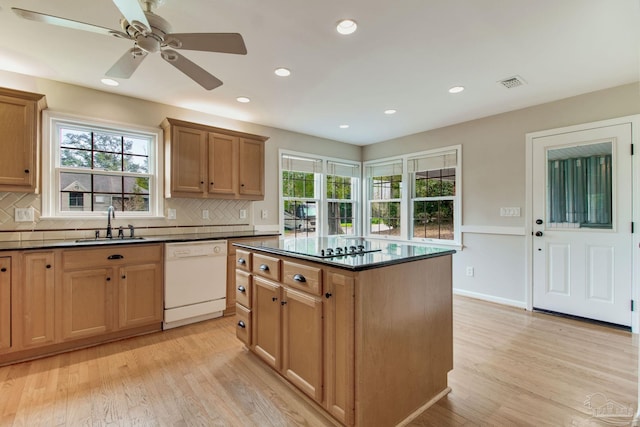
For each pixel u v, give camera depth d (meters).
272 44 2.23
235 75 2.74
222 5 1.79
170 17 1.90
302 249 2.08
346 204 5.45
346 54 2.37
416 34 2.10
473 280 4.02
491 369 2.22
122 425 1.65
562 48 2.28
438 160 4.42
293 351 1.90
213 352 2.51
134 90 3.10
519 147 3.61
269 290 2.12
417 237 4.71
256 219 4.23
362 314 1.50
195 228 3.71
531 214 3.51
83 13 1.89
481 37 2.14
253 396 1.91
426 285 1.86
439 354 1.93
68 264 2.49
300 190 4.82
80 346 2.59
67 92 2.94
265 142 4.34
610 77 2.78
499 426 1.65
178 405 1.82
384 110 3.67
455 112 3.73
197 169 3.42
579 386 2.00
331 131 4.62
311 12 1.86
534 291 3.49
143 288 2.84
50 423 1.66
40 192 2.80
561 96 3.23
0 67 2.62
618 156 2.97
